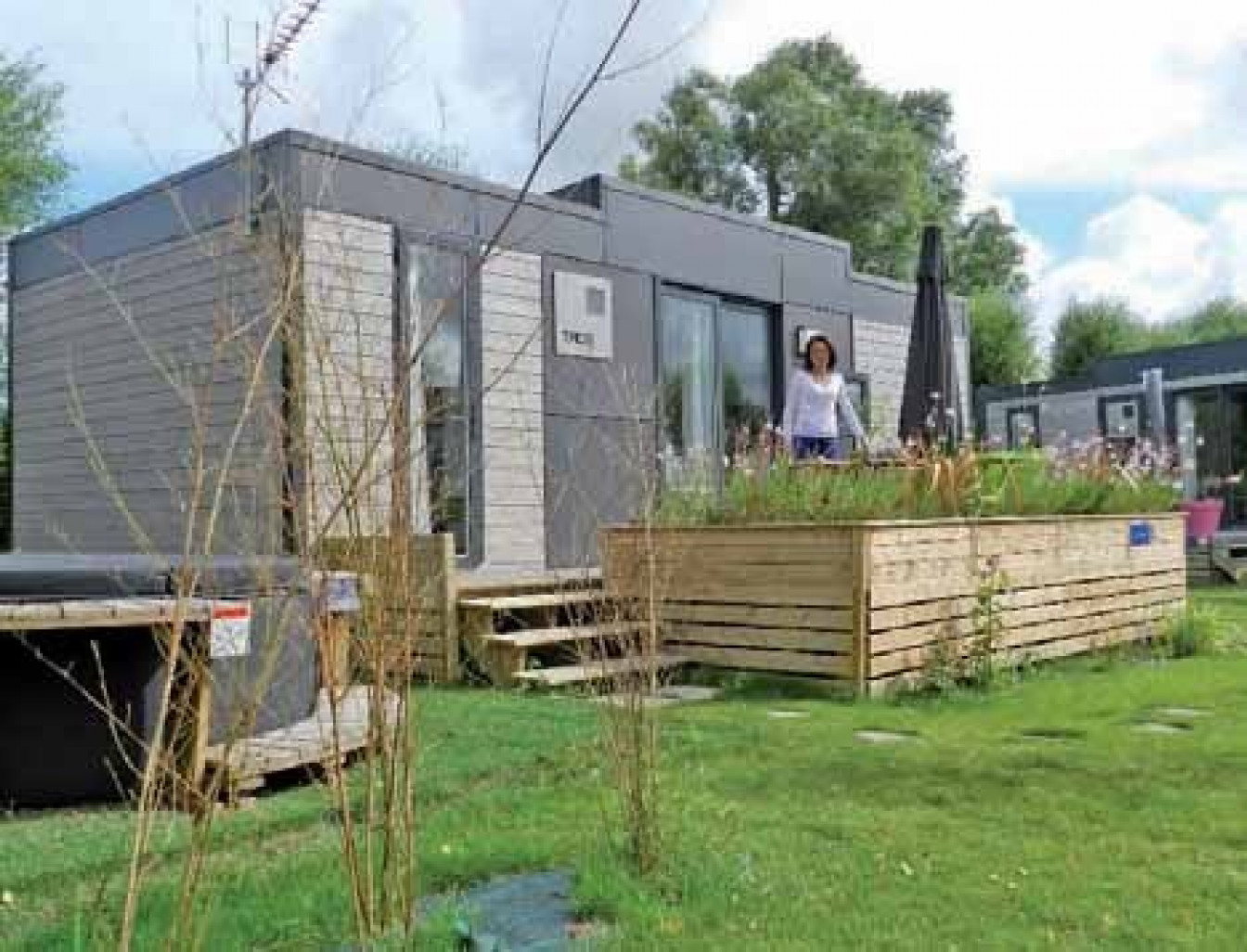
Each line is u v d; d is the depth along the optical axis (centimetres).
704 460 817
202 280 819
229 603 385
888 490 664
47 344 987
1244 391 1880
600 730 465
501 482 870
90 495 937
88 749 394
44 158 1855
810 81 3556
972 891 288
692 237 1050
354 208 766
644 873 299
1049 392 2189
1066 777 397
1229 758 423
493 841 326
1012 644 686
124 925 188
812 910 276
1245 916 269
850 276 1213
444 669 627
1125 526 799
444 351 831
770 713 541
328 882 289
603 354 959
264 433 262
